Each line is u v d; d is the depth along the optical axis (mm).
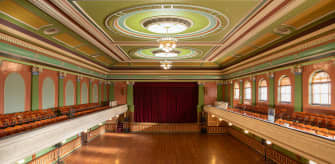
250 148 14961
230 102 18766
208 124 19938
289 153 10539
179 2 6461
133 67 20250
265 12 6875
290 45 9648
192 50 13570
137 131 20797
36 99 10281
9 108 8695
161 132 20656
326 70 8453
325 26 7207
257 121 9586
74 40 10227
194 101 21641
